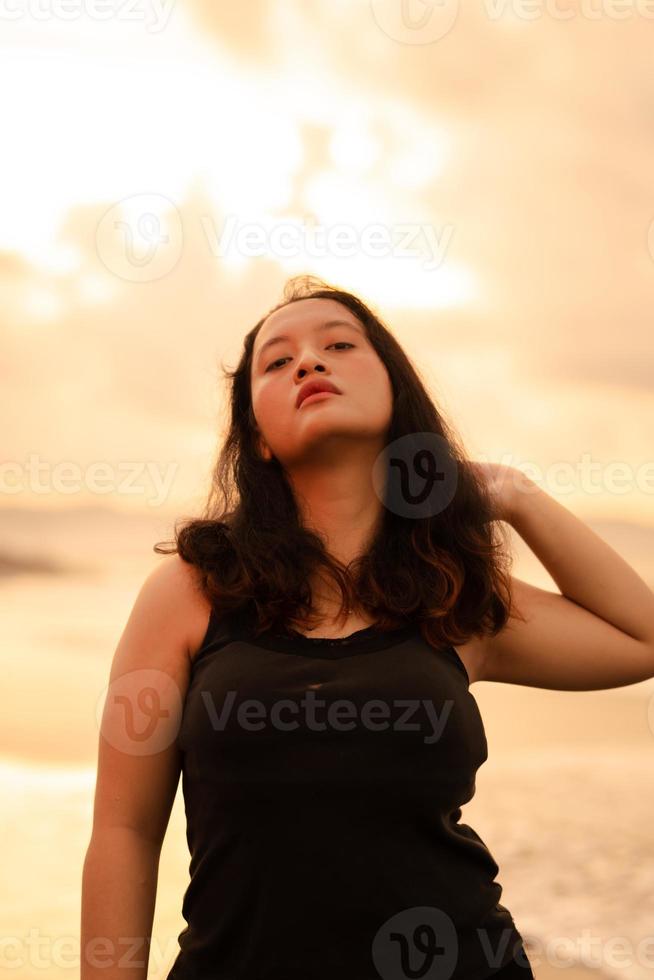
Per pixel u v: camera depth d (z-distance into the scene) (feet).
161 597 6.17
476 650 6.74
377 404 6.60
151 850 6.07
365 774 5.50
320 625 6.07
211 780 5.60
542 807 15.61
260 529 6.34
